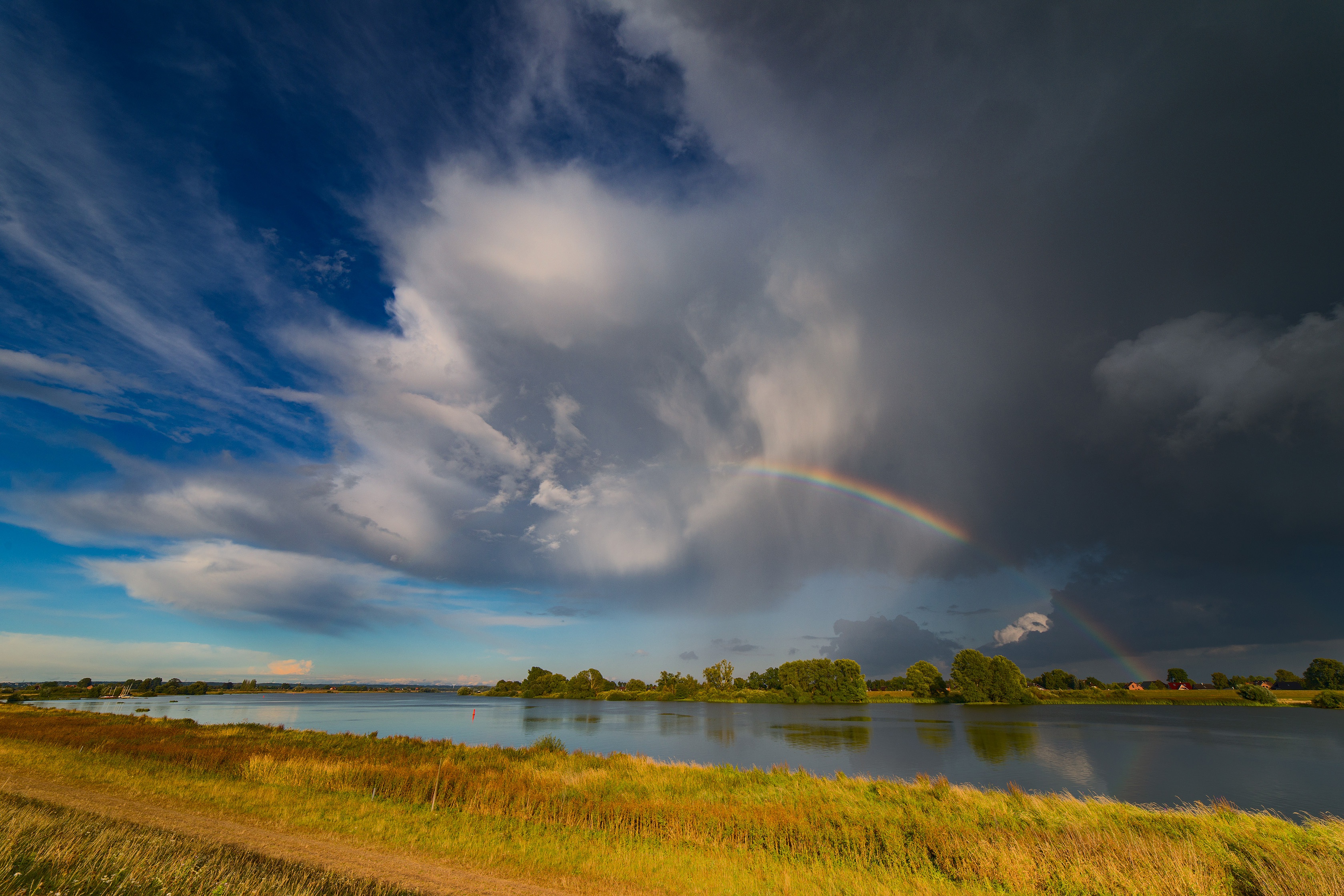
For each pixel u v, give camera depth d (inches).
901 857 695.1
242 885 422.9
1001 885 616.4
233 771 1075.3
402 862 560.4
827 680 7391.7
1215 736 3344.0
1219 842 713.6
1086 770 1979.6
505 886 511.5
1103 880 603.8
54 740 1485.0
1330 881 583.2
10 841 436.8
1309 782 1788.9
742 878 572.4
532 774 1190.9
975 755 2345.0
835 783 1192.8
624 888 527.8
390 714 5295.3
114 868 422.3
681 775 1275.8
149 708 5753.0
